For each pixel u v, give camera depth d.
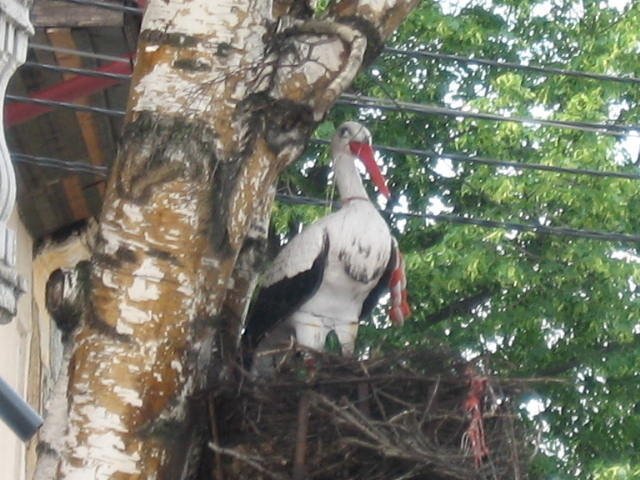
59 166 10.65
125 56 10.94
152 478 8.21
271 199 9.16
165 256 8.40
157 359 8.30
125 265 8.38
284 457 8.64
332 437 8.66
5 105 10.91
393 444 8.57
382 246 10.09
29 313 11.98
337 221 10.09
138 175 8.47
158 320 8.34
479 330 15.43
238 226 8.55
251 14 8.71
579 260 15.26
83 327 8.32
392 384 8.89
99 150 11.52
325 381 8.73
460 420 8.83
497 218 15.38
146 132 8.51
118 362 8.26
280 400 8.70
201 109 8.55
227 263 8.52
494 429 8.93
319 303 10.04
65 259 12.34
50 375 12.35
